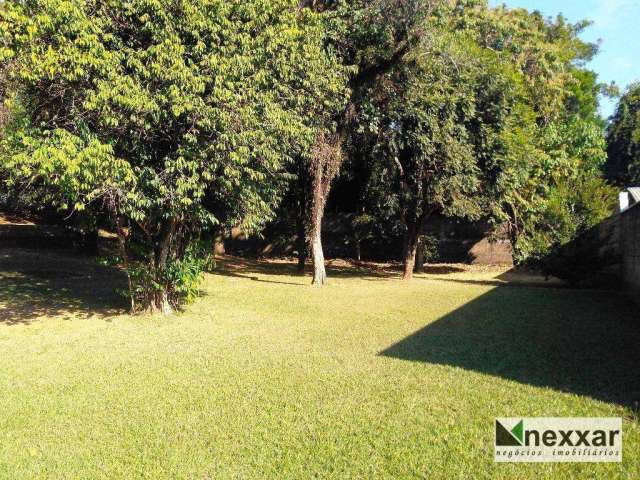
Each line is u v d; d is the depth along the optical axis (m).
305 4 13.36
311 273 18.28
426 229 23.22
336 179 19.14
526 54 19.06
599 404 4.68
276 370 5.97
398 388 5.25
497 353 6.63
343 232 23.98
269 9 8.24
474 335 7.78
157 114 7.27
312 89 9.88
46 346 7.23
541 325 8.52
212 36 7.66
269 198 10.57
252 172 8.39
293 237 23.72
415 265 19.72
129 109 7.16
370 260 23.95
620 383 5.30
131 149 7.91
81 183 7.05
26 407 4.81
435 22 13.30
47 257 17.84
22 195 12.48
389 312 10.04
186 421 4.46
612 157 33.12
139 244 9.66
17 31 7.16
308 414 4.58
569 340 7.37
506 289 13.63
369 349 6.97
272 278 16.52
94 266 16.38
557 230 14.77
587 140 20.14
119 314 9.58
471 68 14.60
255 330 8.34
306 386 5.36
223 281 15.29
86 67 7.12
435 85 14.12
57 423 4.44
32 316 9.32
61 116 7.78
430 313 9.87
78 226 10.88
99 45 7.08
